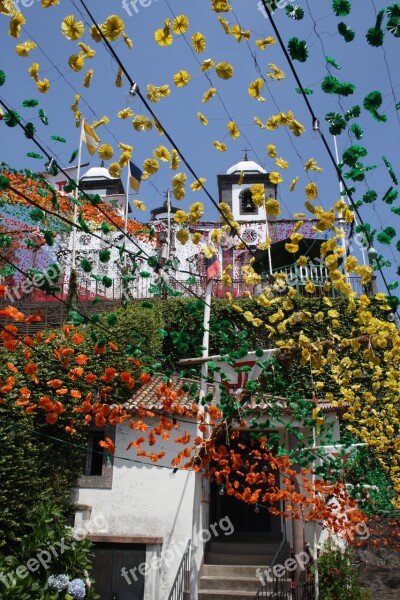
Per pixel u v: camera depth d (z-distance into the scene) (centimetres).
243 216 3145
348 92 518
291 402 1034
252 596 1232
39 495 1164
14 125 471
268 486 1572
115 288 2016
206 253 696
